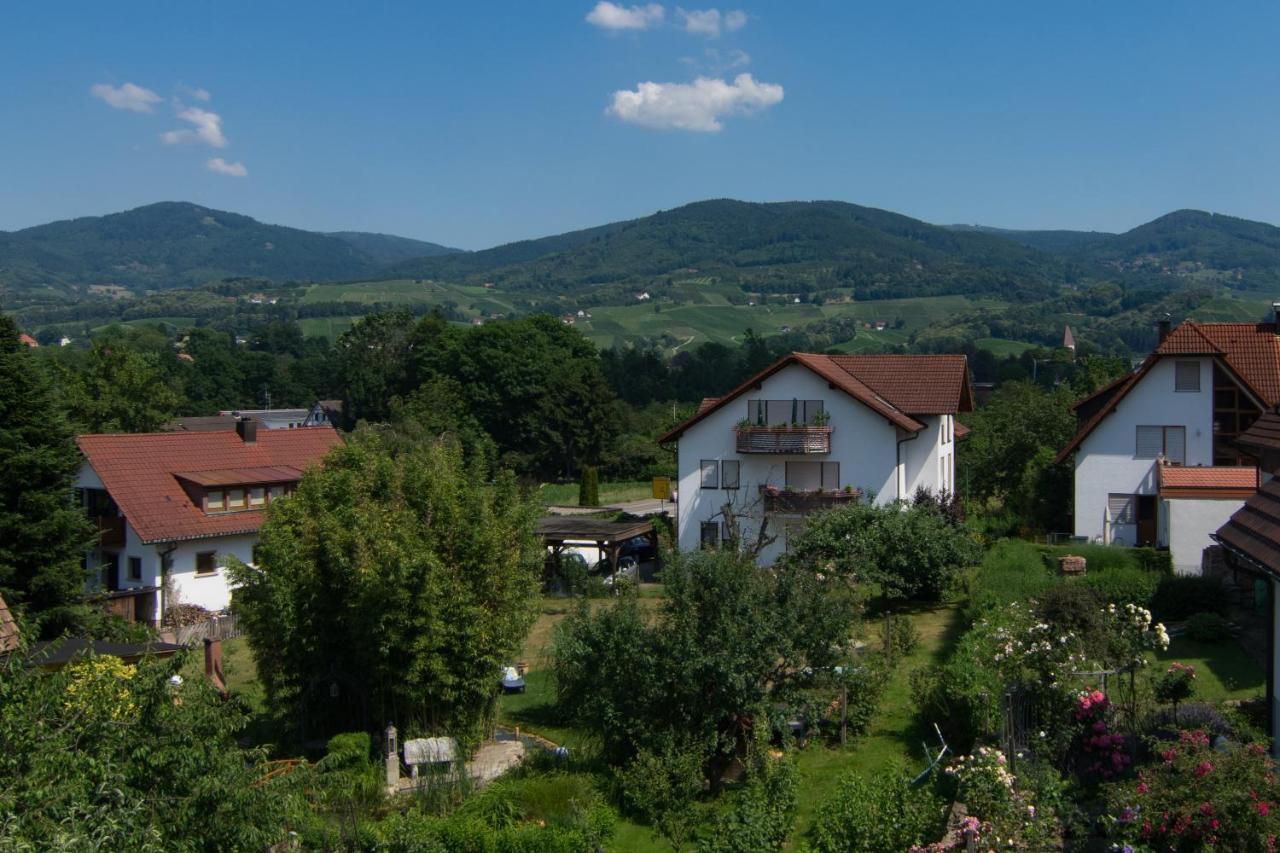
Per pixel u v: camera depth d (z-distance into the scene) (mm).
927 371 43375
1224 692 18406
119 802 9180
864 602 30234
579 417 88812
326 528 20828
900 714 20250
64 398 55031
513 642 20938
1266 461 23750
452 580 19969
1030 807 12211
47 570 28219
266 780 11820
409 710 20531
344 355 118125
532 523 21984
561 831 15125
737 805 16281
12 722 9141
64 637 11367
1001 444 50188
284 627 20656
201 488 38500
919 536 30781
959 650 20438
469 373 90875
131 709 10469
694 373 128625
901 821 13680
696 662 17172
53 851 8188
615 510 63812
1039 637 15773
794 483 41156
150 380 59062
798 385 41000
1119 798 11328
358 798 17281
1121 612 17094
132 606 34344
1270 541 13742
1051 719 14875
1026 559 30781
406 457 23266
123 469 38938
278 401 133250
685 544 42344
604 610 19172
